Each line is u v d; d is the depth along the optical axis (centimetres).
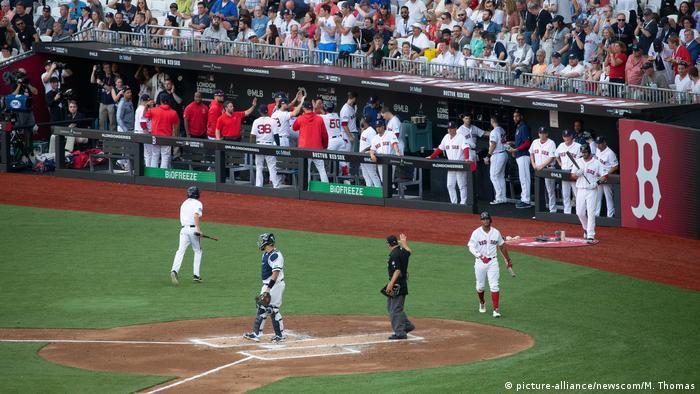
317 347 5369
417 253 7419
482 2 9544
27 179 9975
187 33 10825
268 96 10275
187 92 10694
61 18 11506
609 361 5062
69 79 10950
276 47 10038
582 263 7044
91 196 9356
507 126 8962
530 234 7862
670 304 6134
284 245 7694
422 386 4634
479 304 6181
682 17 8512
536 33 9119
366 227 8206
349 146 9331
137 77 10600
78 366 5062
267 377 4828
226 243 7775
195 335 5628
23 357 5228
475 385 4653
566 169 8081
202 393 4588
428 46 9638
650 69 8275
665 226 7731
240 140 9788
